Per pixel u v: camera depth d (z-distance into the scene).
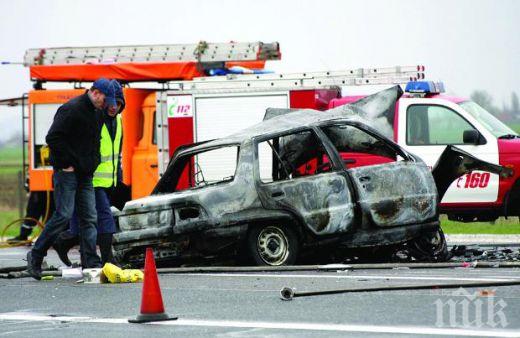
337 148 35.38
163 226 32.41
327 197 32.06
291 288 24.52
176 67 51.91
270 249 32.09
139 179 49.59
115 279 28.94
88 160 30.41
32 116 52.78
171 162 33.72
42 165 52.78
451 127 42.72
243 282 27.92
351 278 27.97
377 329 19.67
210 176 45.88
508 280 25.80
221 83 47.31
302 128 32.84
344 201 32.06
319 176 32.16
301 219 31.86
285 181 32.09
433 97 43.16
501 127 43.16
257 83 47.03
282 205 31.94
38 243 30.66
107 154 31.89
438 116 42.88
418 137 42.88
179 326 20.81
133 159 49.72
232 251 32.34
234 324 20.81
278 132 32.81
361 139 35.12
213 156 45.88
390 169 32.47
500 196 41.88
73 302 25.16
